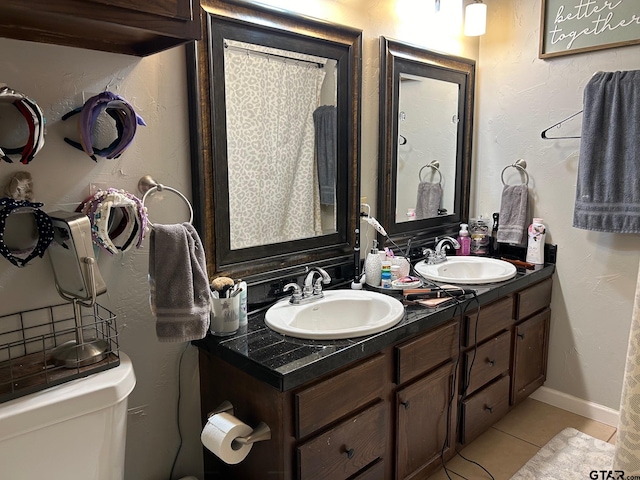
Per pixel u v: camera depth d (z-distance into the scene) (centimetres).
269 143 175
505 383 221
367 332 149
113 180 139
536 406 257
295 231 189
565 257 243
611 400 237
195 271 133
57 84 126
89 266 119
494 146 263
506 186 254
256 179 173
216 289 150
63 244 121
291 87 179
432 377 177
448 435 192
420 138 236
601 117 214
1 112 116
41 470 109
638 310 58
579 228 226
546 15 235
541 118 243
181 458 166
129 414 151
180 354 160
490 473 200
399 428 166
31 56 121
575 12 225
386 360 158
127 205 132
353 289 195
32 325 128
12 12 99
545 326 247
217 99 156
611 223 217
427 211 248
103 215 127
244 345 144
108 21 106
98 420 116
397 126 222
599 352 238
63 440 111
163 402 158
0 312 123
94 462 117
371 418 154
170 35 116
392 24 215
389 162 221
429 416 180
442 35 240
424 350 171
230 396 150
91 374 120
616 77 210
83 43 127
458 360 190
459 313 184
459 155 260
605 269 231
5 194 120
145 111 143
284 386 126
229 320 152
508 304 213
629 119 208
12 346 123
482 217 270
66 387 114
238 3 157
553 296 250
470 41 257
